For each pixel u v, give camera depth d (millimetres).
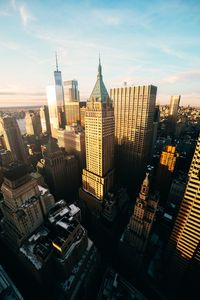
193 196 88375
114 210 180000
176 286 122812
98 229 189750
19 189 116500
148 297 124812
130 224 137000
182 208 95875
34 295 122188
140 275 140000
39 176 187000
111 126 175000
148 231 128375
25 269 125000
